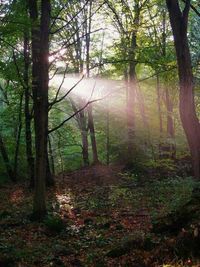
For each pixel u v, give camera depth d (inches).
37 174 615.2
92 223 571.8
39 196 610.5
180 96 550.0
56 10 828.0
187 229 375.9
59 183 941.8
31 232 536.1
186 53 543.5
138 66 1171.9
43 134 620.7
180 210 430.0
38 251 446.9
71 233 522.6
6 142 1145.4
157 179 861.8
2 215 629.3
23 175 1182.9
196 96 1126.4
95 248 448.8
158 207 628.4
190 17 1122.0
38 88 623.2
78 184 921.5
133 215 597.9
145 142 984.3
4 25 563.5
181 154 1030.4
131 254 381.4
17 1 668.7
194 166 558.3
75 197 776.9
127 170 954.7
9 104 1043.3
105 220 581.0
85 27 1027.3
